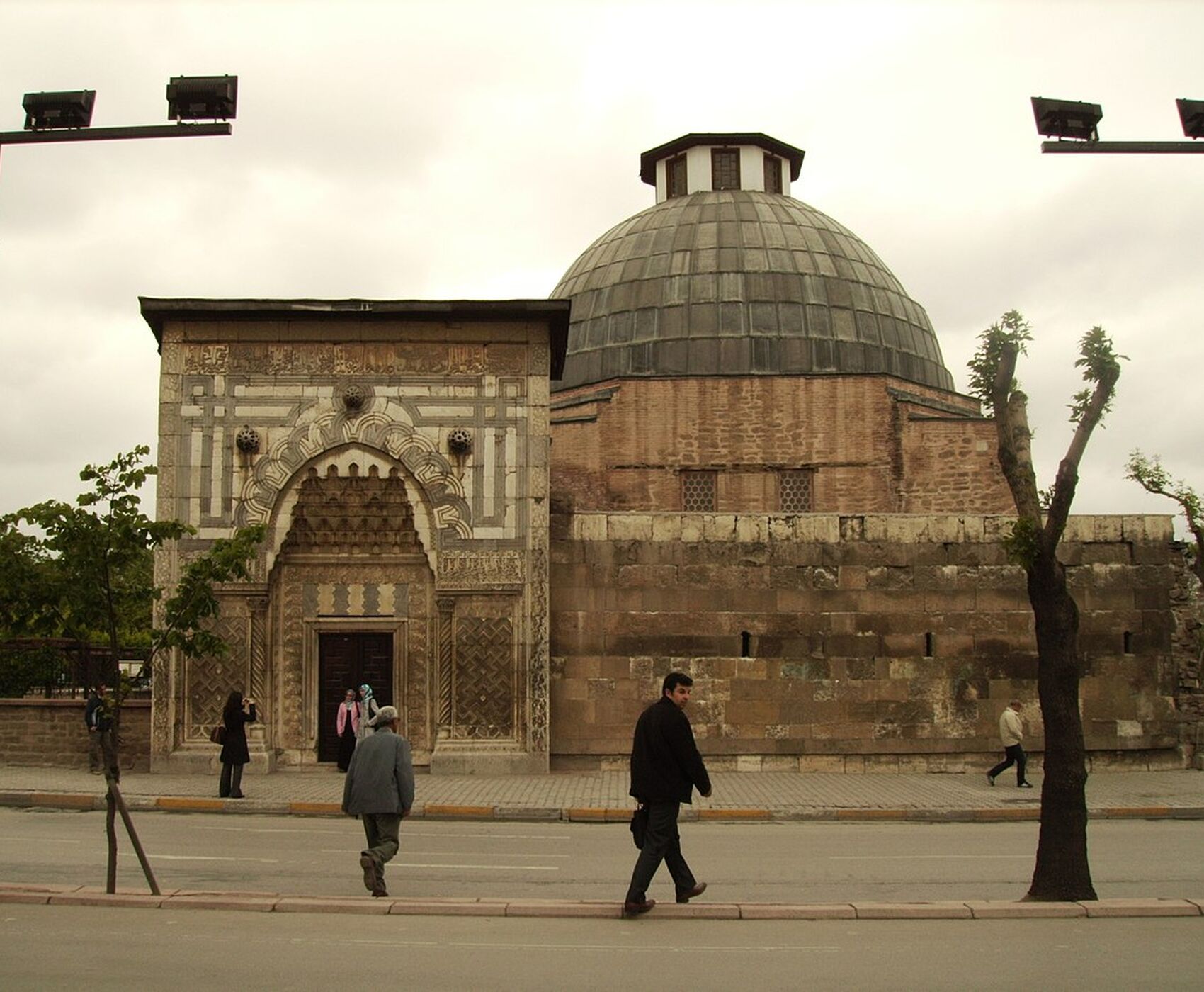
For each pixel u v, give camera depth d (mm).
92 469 14531
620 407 33406
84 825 18297
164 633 15023
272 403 25078
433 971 9375
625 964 9633
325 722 25141
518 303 24969
